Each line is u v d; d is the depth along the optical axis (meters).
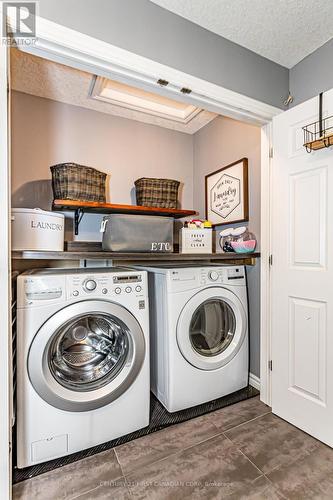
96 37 1.20
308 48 1.63
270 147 1.80
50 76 1.95
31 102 2.15
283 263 1.68
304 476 1.26
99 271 1.58
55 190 2.00
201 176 2.73
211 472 1.29
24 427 1.27
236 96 1.59
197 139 2.79
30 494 1.18
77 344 1.49
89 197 2.02
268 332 1.83
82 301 1.37
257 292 2.00
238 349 1.93
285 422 1.66
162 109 2.44
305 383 1.55
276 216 1.73
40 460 1.30
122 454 1.40
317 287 1.49
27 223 1.46
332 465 1.32
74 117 2.31
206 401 1.82
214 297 1.83
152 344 1.91
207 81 1.49
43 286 1.29
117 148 2.48
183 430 1.58
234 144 2.28
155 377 1.89
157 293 1.82
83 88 2.09
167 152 2.72
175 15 1.40
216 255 1.86
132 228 1.85
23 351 1.25
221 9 1.38
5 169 1.02
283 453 1.40
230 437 1.52
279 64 1.76
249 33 1.53
